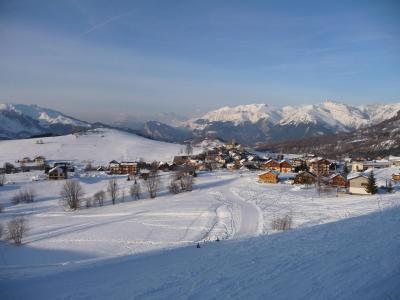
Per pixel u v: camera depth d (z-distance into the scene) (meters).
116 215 81.12
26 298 18.75
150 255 32.28
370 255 19.27
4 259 49.91
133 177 152.25
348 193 93.25
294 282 16.14
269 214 67.88
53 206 101.25
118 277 20.98
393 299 13.59
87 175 162.50
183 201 92.62
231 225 61.09
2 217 87.69
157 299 15.73
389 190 91.88
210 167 191.12
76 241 57.66
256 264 19.84
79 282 20.78
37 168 193.50
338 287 15.06
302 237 27.30
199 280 17.83
